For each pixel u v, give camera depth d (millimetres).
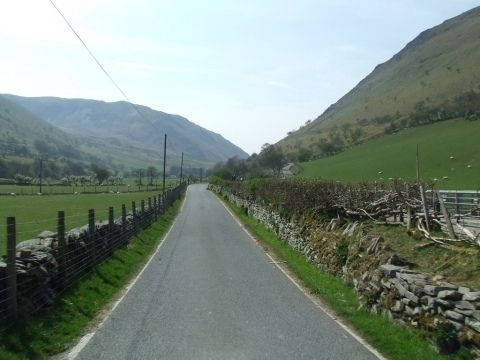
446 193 25812
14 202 59781
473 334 8336
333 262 16906
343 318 11391
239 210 54000
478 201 22250
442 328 8836
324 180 29422
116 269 17219
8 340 8367
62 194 85750
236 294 13867
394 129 146500
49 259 11578
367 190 21188
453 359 8438
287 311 11930
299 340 9531
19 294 9625
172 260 20625
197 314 11500
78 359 8273
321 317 11391
